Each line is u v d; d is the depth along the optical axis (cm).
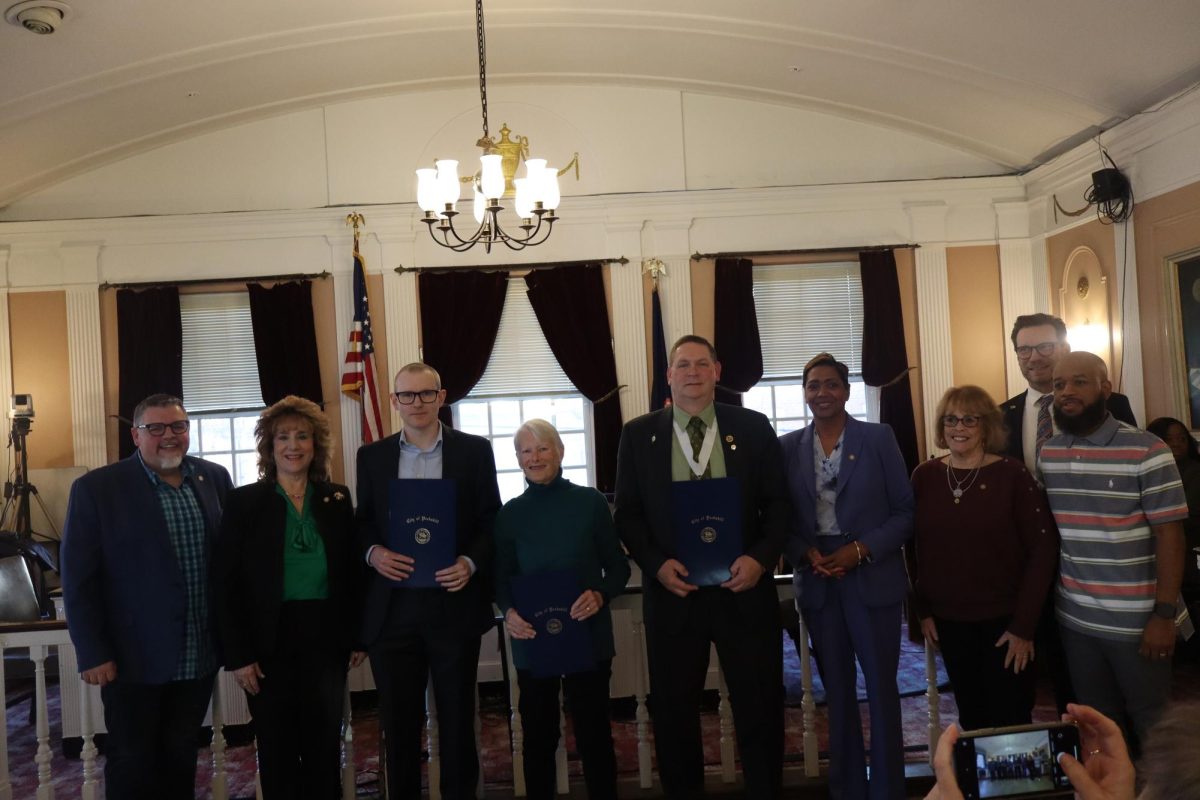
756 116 688
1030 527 286
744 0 526
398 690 290
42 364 656
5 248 654
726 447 294
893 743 291
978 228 691
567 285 665
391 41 575
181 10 485
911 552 314
